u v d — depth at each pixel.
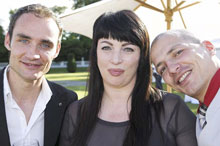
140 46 1.75
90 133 1.81
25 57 1.94
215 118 1.60
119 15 1.75
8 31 2.03
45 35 1.96
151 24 5.94
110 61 1.72
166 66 1.77
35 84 2.08
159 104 1.80
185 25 5.62
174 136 1.74
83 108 1.93
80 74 26.73
